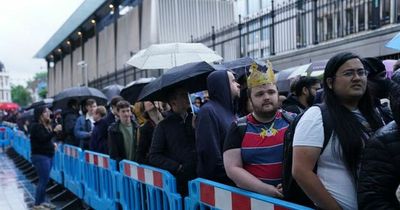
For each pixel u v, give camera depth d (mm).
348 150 1938
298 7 10703
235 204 2535
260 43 11977
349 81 1985
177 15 17391
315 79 3932
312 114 2033
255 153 2619
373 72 2740
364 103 2129
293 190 2270
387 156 1696
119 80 21641
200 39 15734
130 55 19812
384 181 1692
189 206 3131
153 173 3674
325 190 1968
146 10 18016
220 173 2936
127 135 4980
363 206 1752
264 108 2596
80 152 6602
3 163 13672
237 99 3303
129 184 4430
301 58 9734
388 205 1681
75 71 31234
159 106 4492
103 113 6117
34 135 6887
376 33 7688
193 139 3525
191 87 3906
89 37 28188
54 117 9203
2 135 19609
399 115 1671
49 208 6887
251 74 2656
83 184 6500
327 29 10117
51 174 9008
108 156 5121
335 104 2014
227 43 13648
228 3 18188
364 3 9000
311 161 1990
